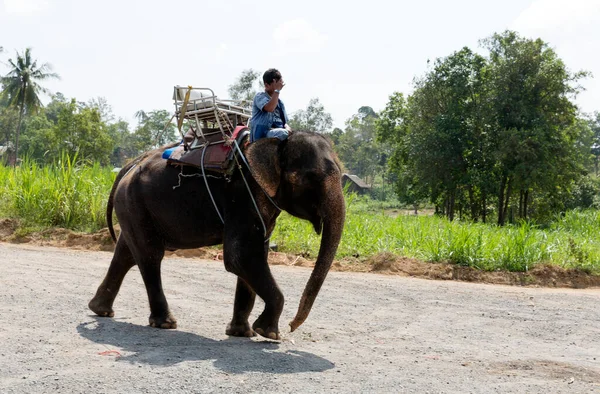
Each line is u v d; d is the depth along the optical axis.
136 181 6.73
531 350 6.49
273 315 5.92
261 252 6.00
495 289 11.29
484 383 4.96
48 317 6.82
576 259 13.91
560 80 47.78
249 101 6.77
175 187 6.45
